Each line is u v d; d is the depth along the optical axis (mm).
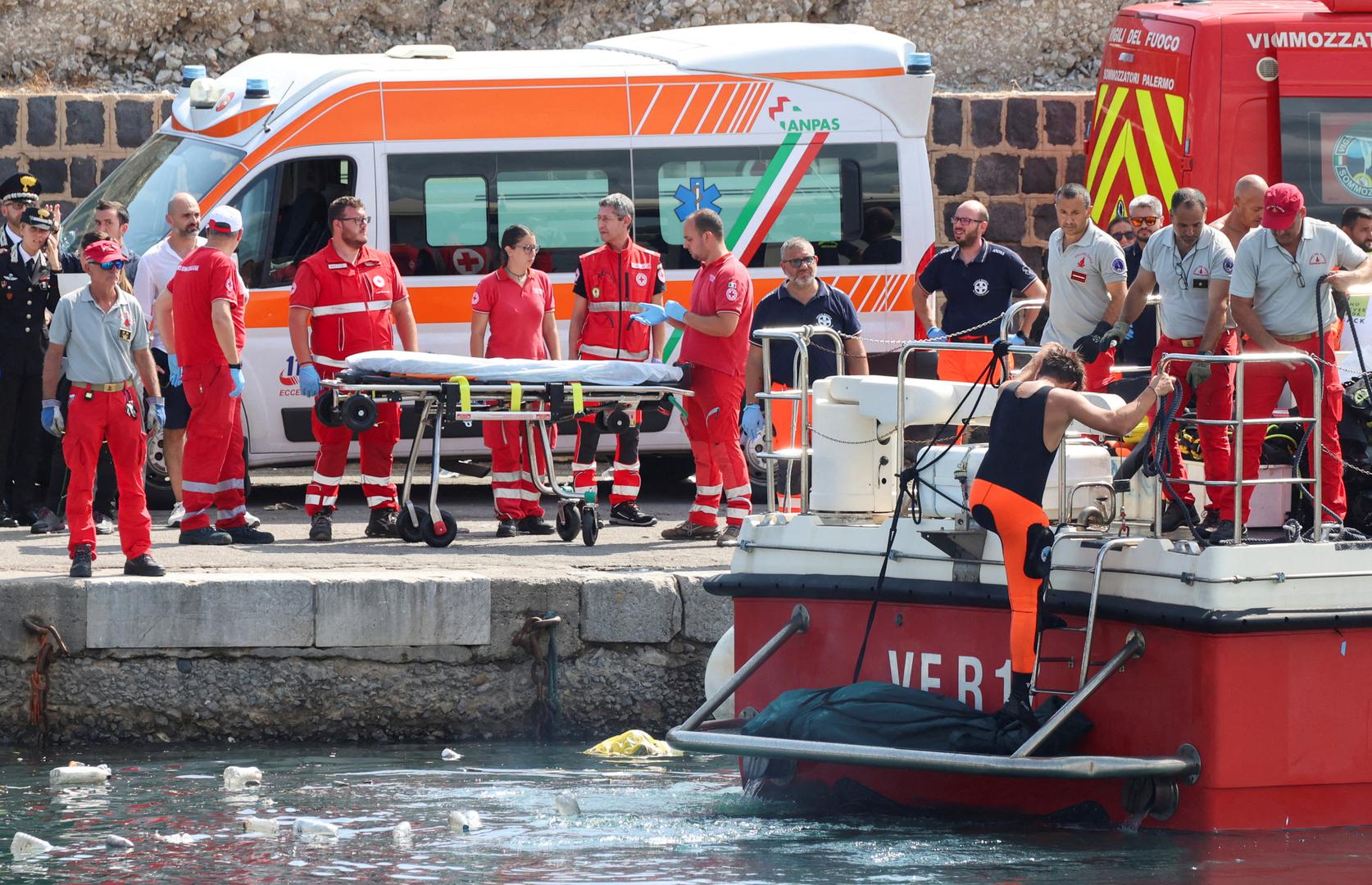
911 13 68375
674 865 25422
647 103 48875
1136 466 29328
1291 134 45125
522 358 43406
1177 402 26578
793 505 40188
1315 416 26734
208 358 40125
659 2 68312
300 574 35969
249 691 35469
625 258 43781
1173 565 25797
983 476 26812
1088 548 27172
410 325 43094
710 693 34531
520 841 27125
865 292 49562
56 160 57469
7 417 43656
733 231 49094
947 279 43219
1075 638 27203
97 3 65375
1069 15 68438
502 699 36250
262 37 67250
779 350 41062
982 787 28203
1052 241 37812
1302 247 32375
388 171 47781
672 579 36688
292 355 47500
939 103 59312
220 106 47688
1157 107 46875
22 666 34906
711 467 42312
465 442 48625
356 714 35781
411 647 35844
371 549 40656
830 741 26906
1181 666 25719
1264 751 25547
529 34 68375
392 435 42469
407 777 32281
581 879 24750
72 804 30000
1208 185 45094
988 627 27844
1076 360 27219
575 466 43500
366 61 49188
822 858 25656
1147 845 25531
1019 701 26641
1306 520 38750
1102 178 50094
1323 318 32281
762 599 30781
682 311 40375
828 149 49469
